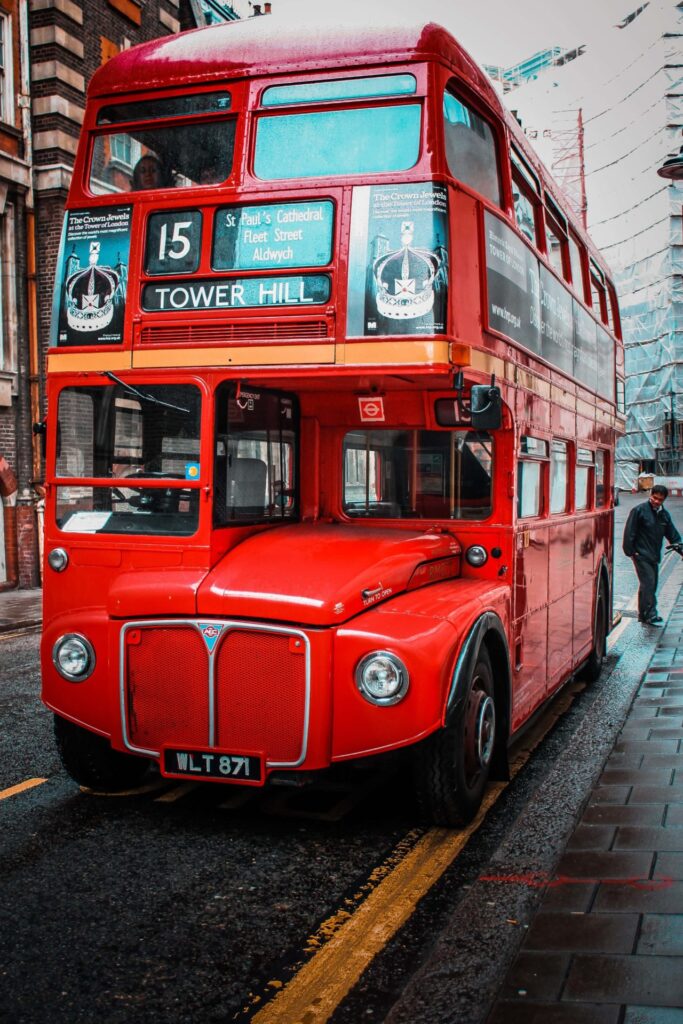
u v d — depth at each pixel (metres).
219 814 5.55
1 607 15.17
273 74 5.45
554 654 7.55
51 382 5.72
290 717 4.81
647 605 12.76
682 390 67.50
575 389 8.62
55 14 17.84
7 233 17.56
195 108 5.58
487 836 5.18
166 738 5.07
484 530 6.07
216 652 4.90
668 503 48.19
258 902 4.33
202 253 5.41
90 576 5.57
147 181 5.63
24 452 17.89
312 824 5.39
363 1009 3.41
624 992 3.23
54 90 17.98
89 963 3.77
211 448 5.31
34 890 4.46
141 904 4.31
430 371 4.96
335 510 6.25
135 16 20.31
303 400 6.21
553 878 4.23
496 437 6.05
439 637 4.84
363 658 4.71
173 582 5.07
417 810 5.33
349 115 5.29
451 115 5.37
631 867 4.33
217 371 5.32
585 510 9.21
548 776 6.07
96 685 5.27
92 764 5.72
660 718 7.37
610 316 11.69
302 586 4.88
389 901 4.33
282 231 5.27
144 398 5.47
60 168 17.91
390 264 5.06
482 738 5.42
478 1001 3.36
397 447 6.18
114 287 5.59
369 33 5.37
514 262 6.22
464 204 5.33
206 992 3.54
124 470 5.51
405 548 5.49
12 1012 3.41
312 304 5.18
